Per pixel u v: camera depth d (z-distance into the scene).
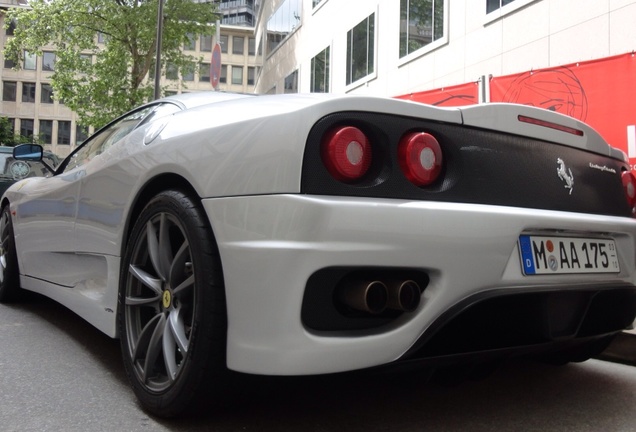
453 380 1.96
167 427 1.90
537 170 2.03
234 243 1.66
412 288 1.61
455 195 1.77
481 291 1.73
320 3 20.41
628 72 5.36
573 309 2.04
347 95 1.70
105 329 2.40
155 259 2.05
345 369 1.57
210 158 1.81
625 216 2.42
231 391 1.81
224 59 58.84
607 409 2.21
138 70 23.39
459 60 11.56
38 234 3.47
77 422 1.96
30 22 23.05
